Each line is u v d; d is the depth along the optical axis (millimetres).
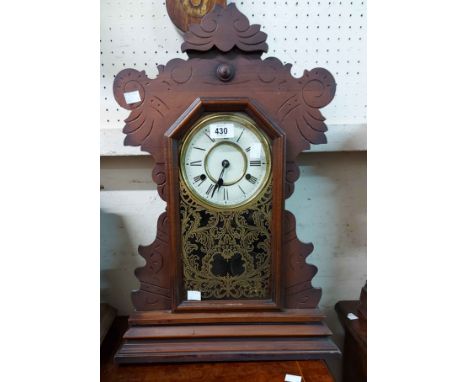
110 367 686
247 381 612
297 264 695
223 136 640
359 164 917
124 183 889
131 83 634
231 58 640
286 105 649
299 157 910
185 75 636
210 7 778
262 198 664
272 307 681
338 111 875
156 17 814
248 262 684
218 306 677
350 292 982
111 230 911
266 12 826
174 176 641
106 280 935
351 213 940
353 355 854
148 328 677
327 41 845
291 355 666
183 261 677
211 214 666
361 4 831
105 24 812
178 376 628
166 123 644
